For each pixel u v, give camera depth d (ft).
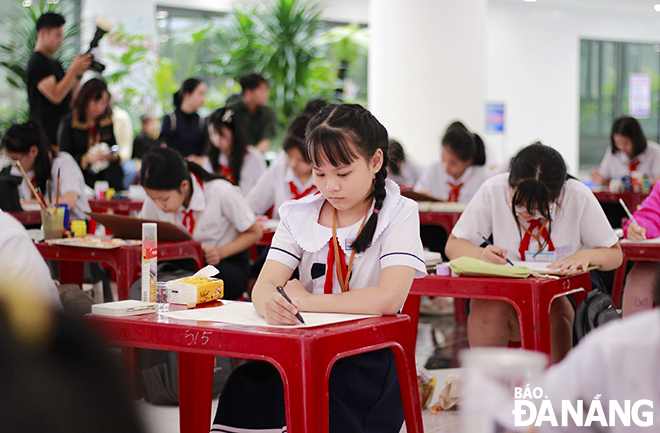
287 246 5.77
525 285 6.68
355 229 5.59
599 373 2.40
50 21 16.66
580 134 39.55
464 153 14.61
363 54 33.91
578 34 38.70
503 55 37.52
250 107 19.12
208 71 31.07
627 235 9.39
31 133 11.74
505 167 16.87
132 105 28.68
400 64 24.81
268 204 13.14
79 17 29.22
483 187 8.27
